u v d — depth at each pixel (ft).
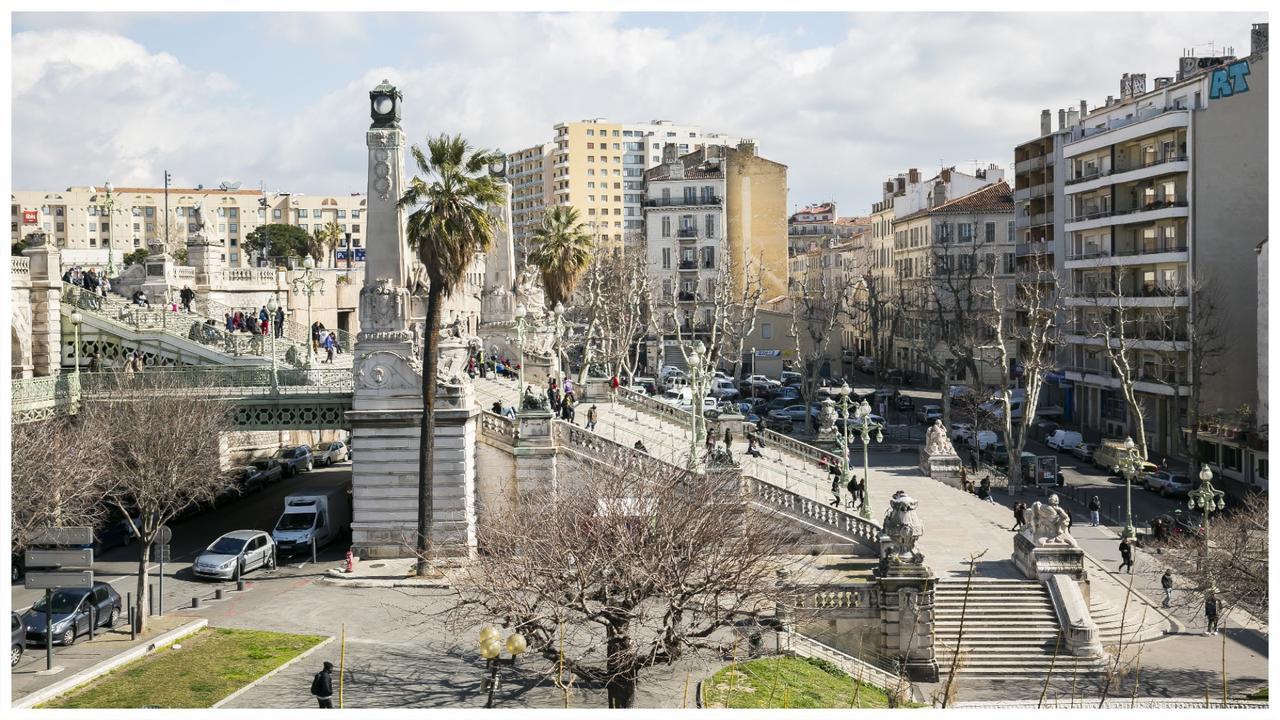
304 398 175.94
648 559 106.52
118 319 210.18
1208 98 274.16
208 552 156.97
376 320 166.50
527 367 245.86
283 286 296.10
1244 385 271.90
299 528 171.32
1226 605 145.18
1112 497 230.27
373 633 129.80
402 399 165.68
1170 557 159.33
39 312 196.65
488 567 113.60
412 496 165.99
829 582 139.23
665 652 105.81
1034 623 137.80
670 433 213.05
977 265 386.73
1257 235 272.10
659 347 346.74
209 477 167.43
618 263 384.68
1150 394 287.48
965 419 326.24
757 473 192.75
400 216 167.84
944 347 394.52
